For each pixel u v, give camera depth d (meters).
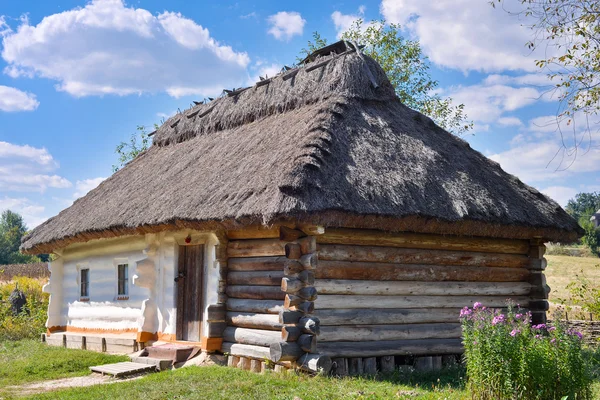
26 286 25.14
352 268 9.87
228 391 8.29
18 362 12.73
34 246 16.31
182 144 15.80
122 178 16.36
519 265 12.18
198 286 11.71
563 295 26.38
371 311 10.02
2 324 18.72
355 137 10.72
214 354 10.71
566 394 7.06
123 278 14.19
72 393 9.13
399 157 10.80
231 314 10.72
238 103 14.52
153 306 12.62
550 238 12.01
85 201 16.52
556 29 12.27
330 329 9.59
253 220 9.10
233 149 12.41
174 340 11.92
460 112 24.22
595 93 12.30
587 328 15.11
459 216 10.14
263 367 9.73
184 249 12.20
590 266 36.84
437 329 10.68
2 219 88.62
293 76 13.27
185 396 8.27
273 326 9.74
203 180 11.53
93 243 15.49
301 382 8.61
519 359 7.10
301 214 8.70
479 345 7.29
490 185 11.61
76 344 15.11
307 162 9.34
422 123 12.82
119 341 13.30
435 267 10.88
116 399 8.41
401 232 10.48
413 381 9.34
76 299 16.12
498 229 10.88
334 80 12.19
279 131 11.66
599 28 12.16
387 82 13.02
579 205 91.06
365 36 24.59
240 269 10.66
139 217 11.80
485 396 7.21
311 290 9.21
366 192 9.51
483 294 11.49
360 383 8.64
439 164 11.23
